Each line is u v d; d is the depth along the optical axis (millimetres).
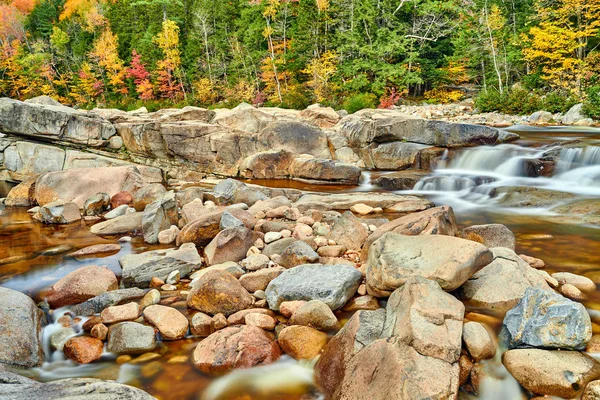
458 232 6730
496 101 28203
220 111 19016
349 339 3713
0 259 6934
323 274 5016
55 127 14219
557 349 3553
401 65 37750
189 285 5625
